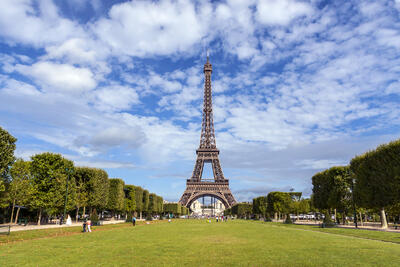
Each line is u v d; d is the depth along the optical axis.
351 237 51.09
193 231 65.94
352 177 80.25
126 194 134.25
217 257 28.98
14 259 27.58
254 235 54.94
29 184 83.19
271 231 66.31
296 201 161.38
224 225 96.44
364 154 73.31
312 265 24.72
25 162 89.62
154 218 177.38
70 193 89.31
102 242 42.31
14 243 40.41
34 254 30.61
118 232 62.47
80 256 29.47
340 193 89.62
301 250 33.75
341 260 26.88
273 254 30.80
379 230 66.94
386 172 64.25
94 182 99.81
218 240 45.41
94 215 87.50
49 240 44.75
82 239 46.69
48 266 24.38
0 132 61.62
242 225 96.75
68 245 38.47
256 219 176.00
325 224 80.69
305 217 179.75
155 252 32.34
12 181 84.31
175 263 25.84
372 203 68.31
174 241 43.88
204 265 24.95
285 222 110.00
